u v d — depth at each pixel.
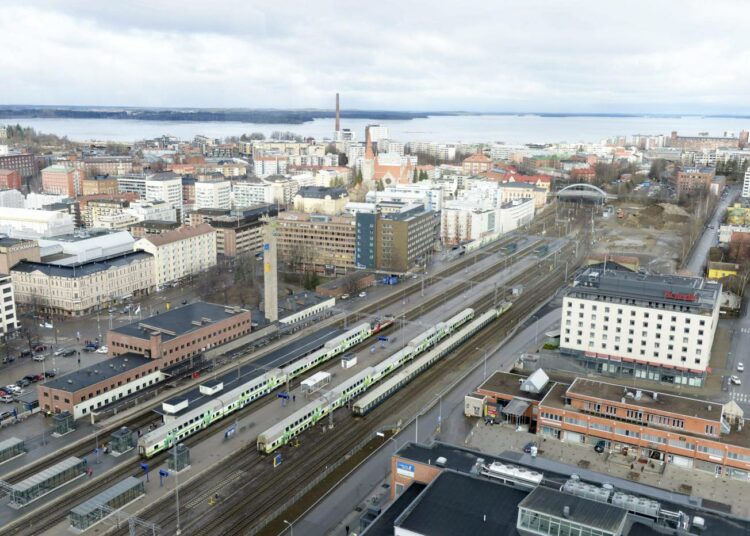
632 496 119.12
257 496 149.62
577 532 103.69
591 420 173.75
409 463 134.25
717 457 160.75
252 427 182.12
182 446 160.50
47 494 149.25
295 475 158.62
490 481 122.69
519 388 194.12
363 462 164.88
